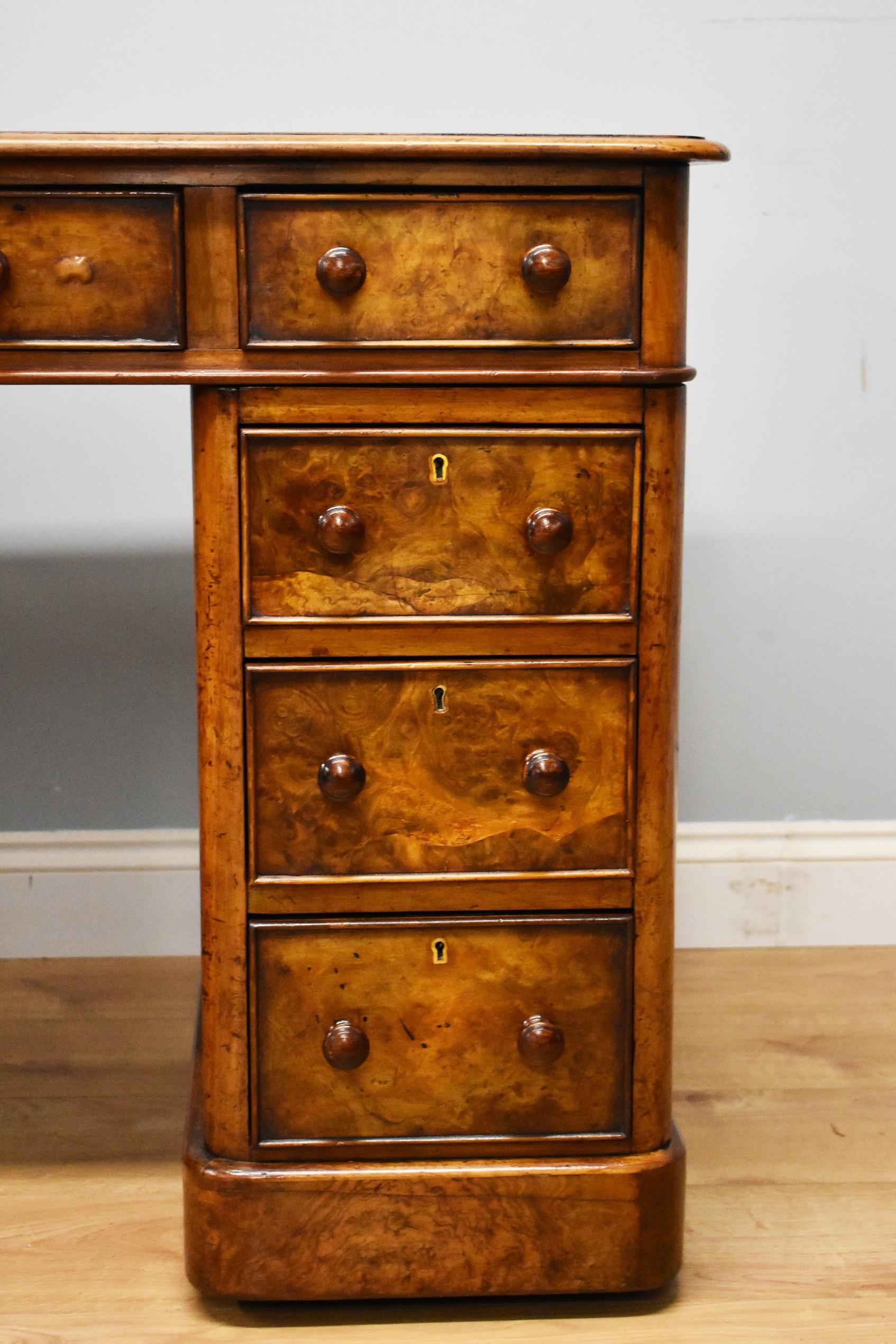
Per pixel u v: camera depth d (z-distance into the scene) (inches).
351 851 42.8
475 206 39.5
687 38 66.2
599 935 43.4
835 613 71.1
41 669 69.5
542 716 42.4
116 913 71.3
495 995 43.6
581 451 41.1
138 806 71.1
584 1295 45.4
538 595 41.8
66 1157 52.5
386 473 40.9
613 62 66.2
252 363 40.1
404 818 42.8
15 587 68.7
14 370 39.6
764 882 72.1
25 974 69.1
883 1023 63.7
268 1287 43.6
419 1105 43.9
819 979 68.6
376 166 39.2
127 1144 53.4
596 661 42.2
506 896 43.2
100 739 70.3
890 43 66.5
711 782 72.1
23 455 67.5
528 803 42.9
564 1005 43.7
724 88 66.6
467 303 40.0
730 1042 61.7
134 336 39.8
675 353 40.9
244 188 39.2
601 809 43.0
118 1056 60.4
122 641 69.5
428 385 40.6
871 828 72.1
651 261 40.1
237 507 40.9
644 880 43.2
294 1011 43.3
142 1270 46.1
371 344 40.1
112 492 68.2
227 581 41.2
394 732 42.3
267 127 65.7
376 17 65.1
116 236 39.3
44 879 70.7
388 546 41.4
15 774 70.3
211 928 43.0
